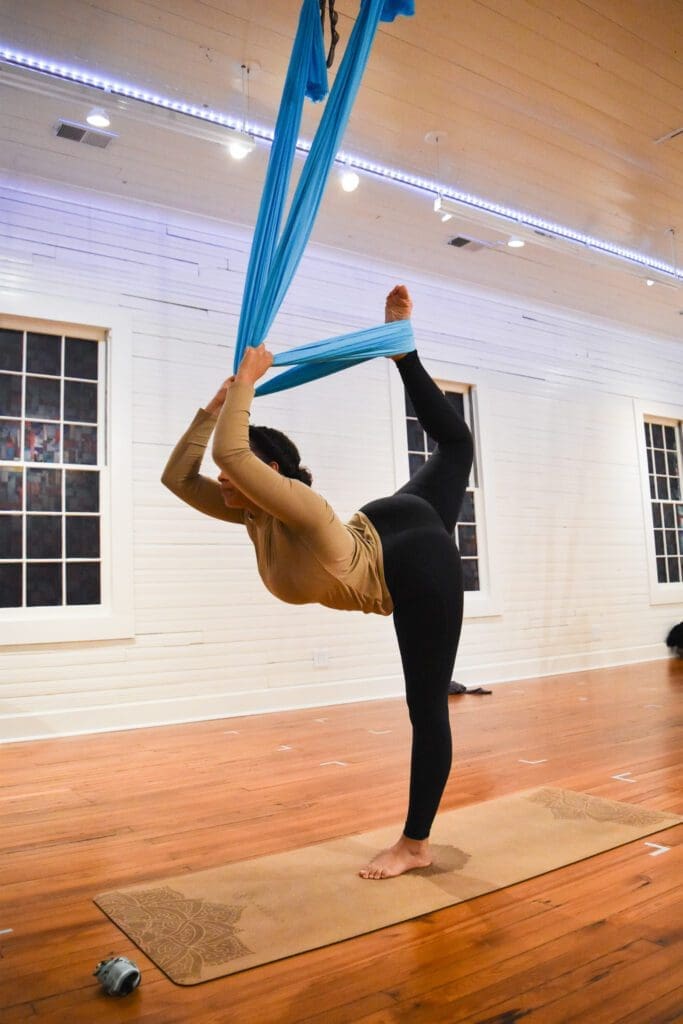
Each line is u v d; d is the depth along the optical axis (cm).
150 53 398
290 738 450
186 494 218
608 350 847
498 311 752
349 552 192
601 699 558
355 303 650
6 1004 154
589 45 407
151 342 546
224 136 419
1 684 471
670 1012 142
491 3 374
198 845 255
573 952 168
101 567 519
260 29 385
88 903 206
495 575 709
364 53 205
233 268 587
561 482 777
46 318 508
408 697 219
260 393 211
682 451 925
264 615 570
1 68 363
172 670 528
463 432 224
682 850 232
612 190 557
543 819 268
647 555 841
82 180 517
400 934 181
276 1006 150
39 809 306
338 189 545
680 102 458
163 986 160
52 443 514
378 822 274
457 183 540
